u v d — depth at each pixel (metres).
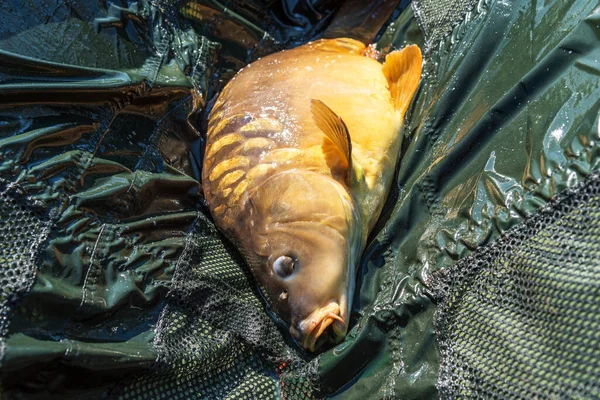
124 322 0.48
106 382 0.45
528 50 0.52
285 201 0.52
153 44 0.60
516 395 0.41
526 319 0.42
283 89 0.58
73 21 0.55
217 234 0.57
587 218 0.42
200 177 0.61
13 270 0.44
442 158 0.53
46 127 0.50
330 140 0.53
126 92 0.55
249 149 0.55
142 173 0.55
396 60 0.61
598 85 0.45
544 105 0.48
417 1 0.66
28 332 0.43
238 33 0.69
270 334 0.52
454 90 0.57
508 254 0.45
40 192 0.48
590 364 0.38
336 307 0.50
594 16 0.47
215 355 0.50
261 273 0.53
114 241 0.50
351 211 0.53
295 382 0.50
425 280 0.48
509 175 0.48
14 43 0.52
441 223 0.51
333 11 0.74
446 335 0.46
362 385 0.48
